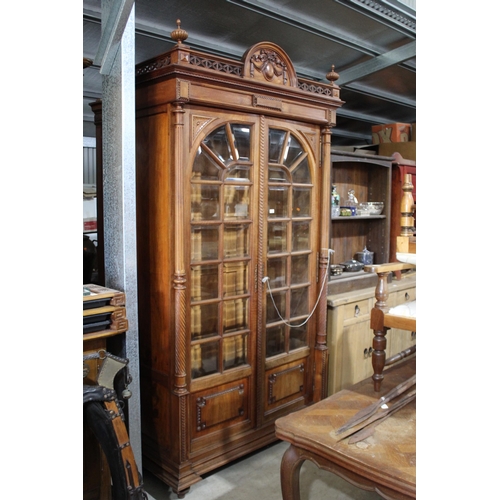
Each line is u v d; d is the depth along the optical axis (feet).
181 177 7.41
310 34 11.73
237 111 8.11
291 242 9.41
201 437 8.13
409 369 8.43
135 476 5.41
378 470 5.20
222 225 8.16
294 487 6.37
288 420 6.44
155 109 7.63
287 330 9.52
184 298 7.61
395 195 13.39
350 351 11.01
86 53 10.89
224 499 7.68
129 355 7.06
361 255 12.82
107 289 6.75
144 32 10.51
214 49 11.84
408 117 20.06
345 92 15.93
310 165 9.64
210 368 8.29
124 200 6.95
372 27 11.82
